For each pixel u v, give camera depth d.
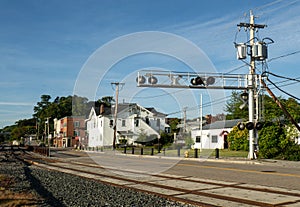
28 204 9.27
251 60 26.08
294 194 10.40
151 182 13.92
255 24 26.12
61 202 9.88
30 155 42.25
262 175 15.80
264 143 28.14
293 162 23.94
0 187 12.48
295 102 38.03
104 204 9.54
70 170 20.38
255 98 26.47
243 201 9.42
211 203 9.37
